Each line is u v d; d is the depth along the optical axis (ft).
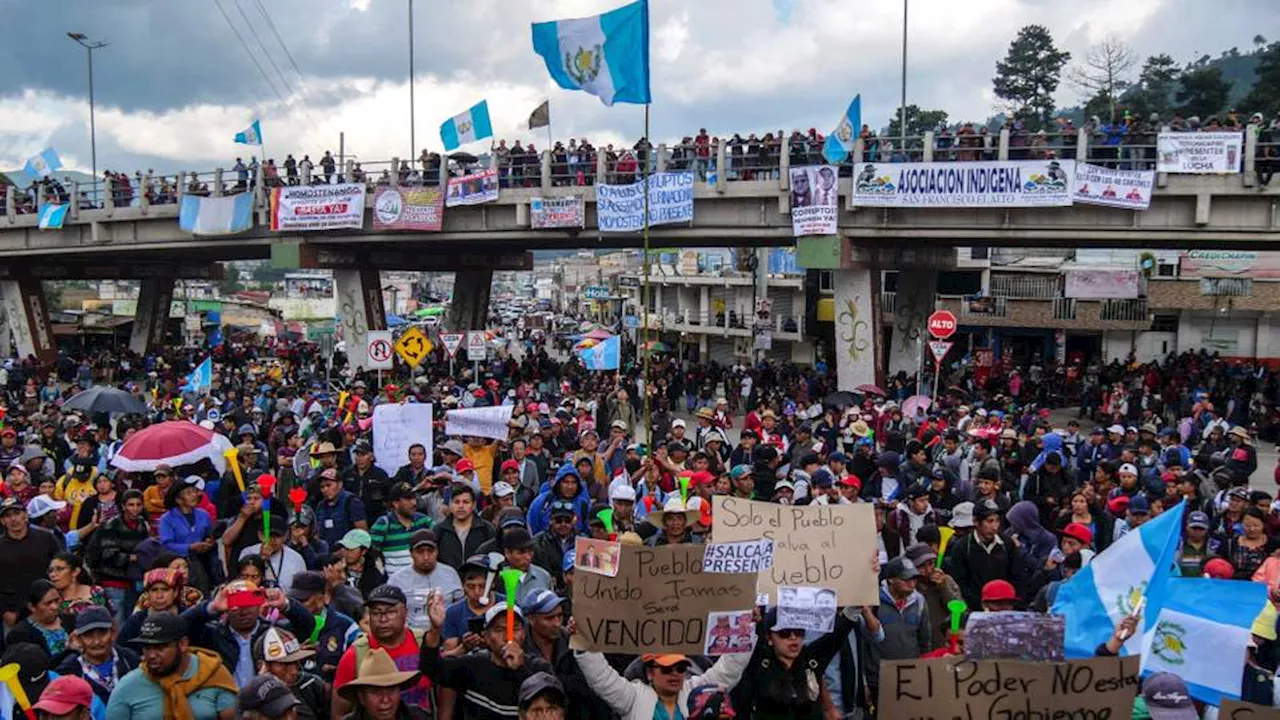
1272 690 25.26
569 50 55.16
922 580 29.01
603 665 21.43
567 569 29.07
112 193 155.84
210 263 211.61
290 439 55.11
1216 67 229.86
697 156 111.14
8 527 33.22
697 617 21.75
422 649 21.67
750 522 25.26
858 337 110.32
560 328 367.45
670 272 265.34
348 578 32.04
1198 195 90.74
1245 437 59.00
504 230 122.72
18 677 23.12
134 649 26.20
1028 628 20.47
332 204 129.70
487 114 121.60
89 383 157.28
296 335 257.96
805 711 23.09
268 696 19.63
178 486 36.32
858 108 101.65
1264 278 152.66
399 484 35.86
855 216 103.65
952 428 62.34
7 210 168.25
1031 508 38.01
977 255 173.17
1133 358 142.51
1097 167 92.38
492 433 51.26
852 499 39.81
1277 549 36.22
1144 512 39.88
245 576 28.02
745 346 220.43
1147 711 21.50
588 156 117.70
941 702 20.49
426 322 245.45
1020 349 175.11
